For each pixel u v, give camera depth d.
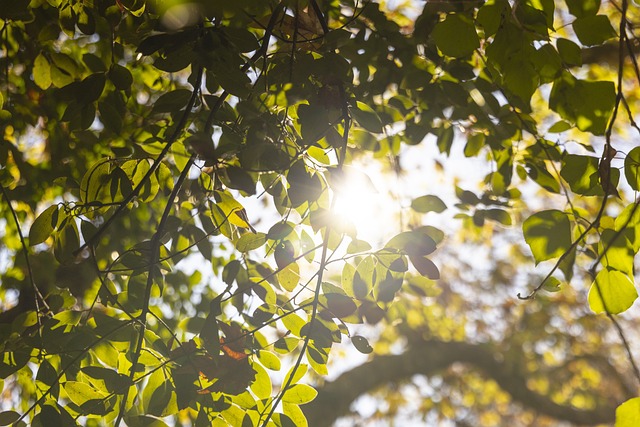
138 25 1.51
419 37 1.66
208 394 1.37
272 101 1.42
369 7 1.66
